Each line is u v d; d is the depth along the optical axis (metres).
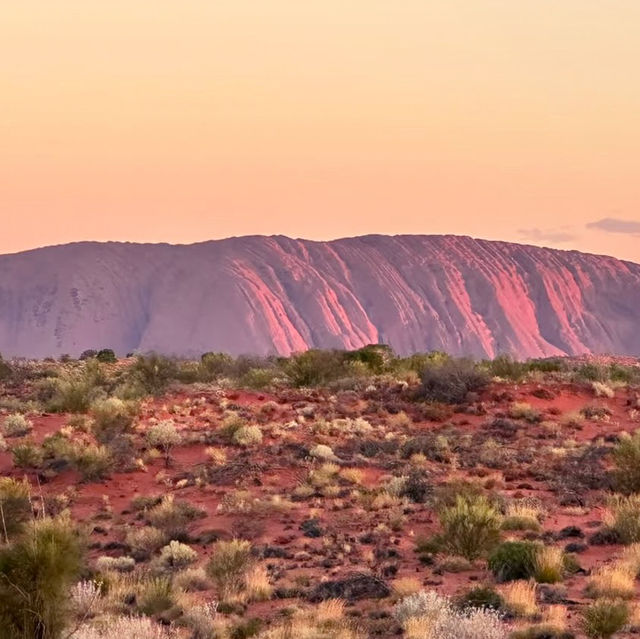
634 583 58.81
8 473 95.75
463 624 44.75
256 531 76.88
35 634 38.81
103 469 94.81
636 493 86.94
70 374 166.50
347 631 47.19
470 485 85.81
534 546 62.03
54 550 39.19
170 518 79.88
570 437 111.25
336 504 83.56
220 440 105.56
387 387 132.75
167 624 52.88
